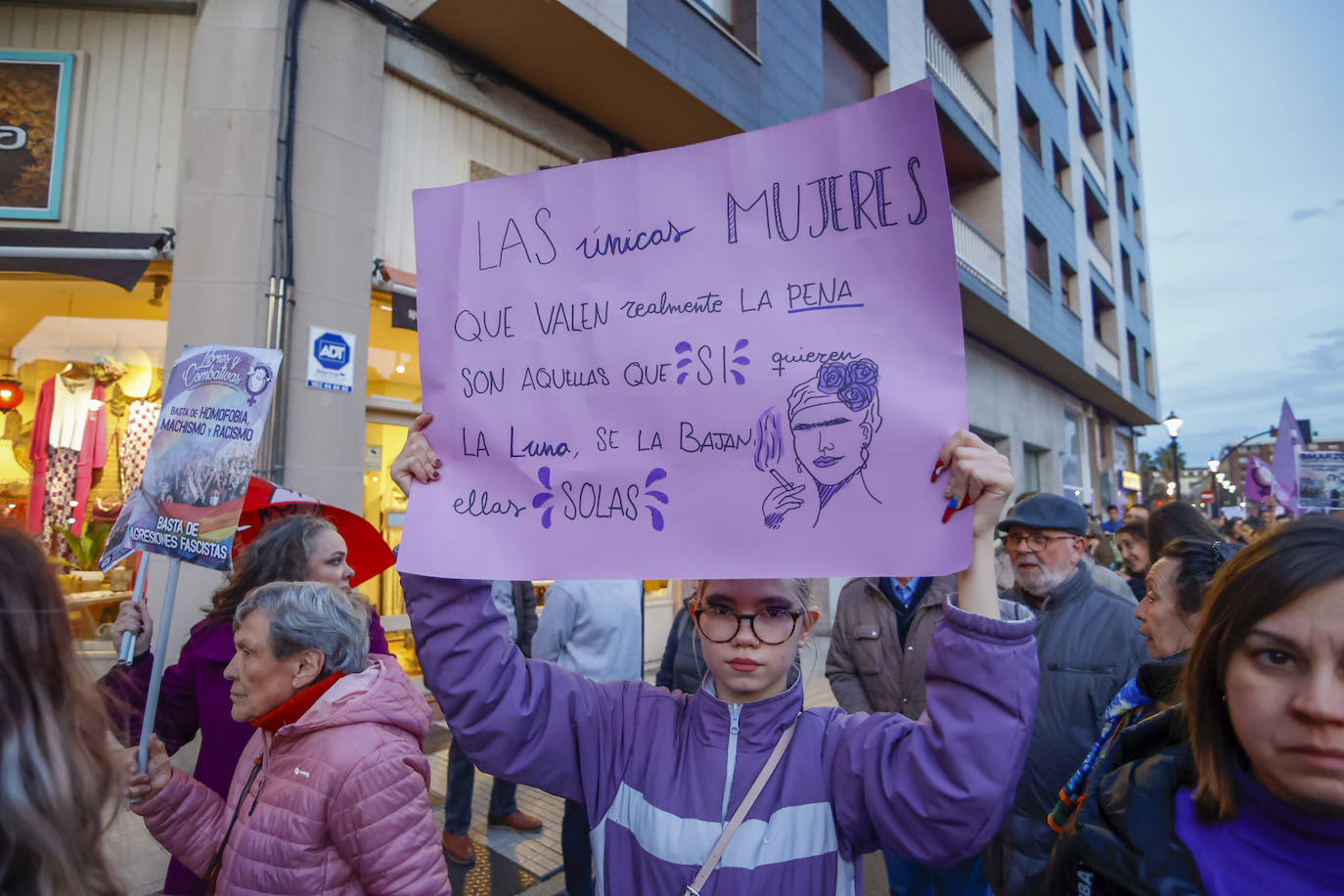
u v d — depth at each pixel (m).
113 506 5.23
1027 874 2.16
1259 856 0.90
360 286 5.09
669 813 1.26
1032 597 2.46
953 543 1.14
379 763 1.52
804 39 8.56
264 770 1.63
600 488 1.37
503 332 1.48
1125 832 1.00
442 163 5.84
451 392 1.49
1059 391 17.89
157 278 4.77
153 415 5.36
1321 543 0.88
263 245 4.59
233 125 4.62
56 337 5.34
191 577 4.27
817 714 1.35
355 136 5.11
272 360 1.90
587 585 3.15
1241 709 0.90
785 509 1.26
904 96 1.26
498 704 1.32
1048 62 16.94
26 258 4.39
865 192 1.29
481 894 3.14
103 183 4.70
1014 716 1.07
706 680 1.40
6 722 0.80
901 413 1.22
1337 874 0.85
